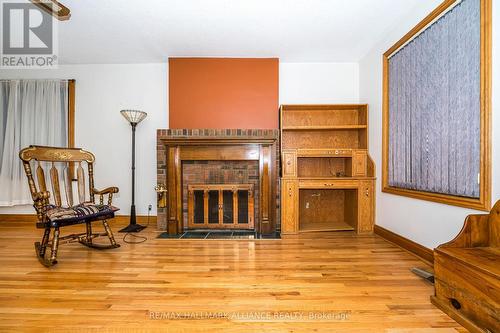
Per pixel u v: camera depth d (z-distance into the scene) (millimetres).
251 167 3400
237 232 3271
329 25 2693
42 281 1883
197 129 3393
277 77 3508
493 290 1210
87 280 1899
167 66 3678
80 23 2639
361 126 3273
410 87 2455
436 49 2107
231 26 2705
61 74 3725
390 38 2799
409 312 1491
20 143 3604
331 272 2039
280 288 1778
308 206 3584
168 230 3219
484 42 1669
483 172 1685
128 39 2984
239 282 1869
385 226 2938
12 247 2656
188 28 2740
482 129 1686
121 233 3229
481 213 1726
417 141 2363
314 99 3643
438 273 1545
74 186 3643
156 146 3631
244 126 3502
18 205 3676
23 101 3611
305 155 3215
